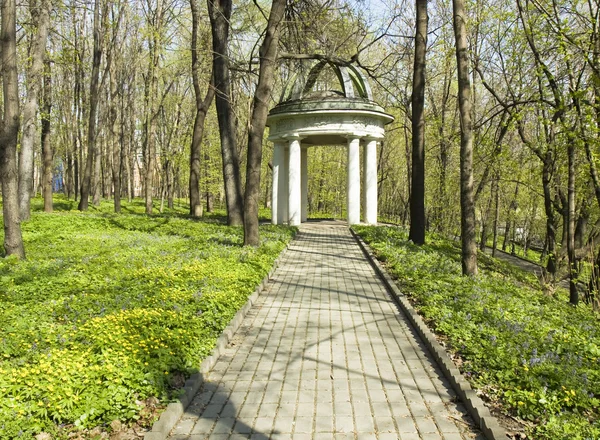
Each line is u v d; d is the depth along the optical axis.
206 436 4.34
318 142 25.09
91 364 4.80
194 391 5.11
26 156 18.22
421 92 16.25
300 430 4.46
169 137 35.62
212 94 24.86
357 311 8.55
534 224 34.69
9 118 11.10
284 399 5.09
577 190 14.72
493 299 8.62
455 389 5.27
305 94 22.33
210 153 37.59
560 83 14.20
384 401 5.05
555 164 15.91
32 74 17.81
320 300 9.30
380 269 11.78
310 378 5.64
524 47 15.19
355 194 21.75
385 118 21.97
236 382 5.50
